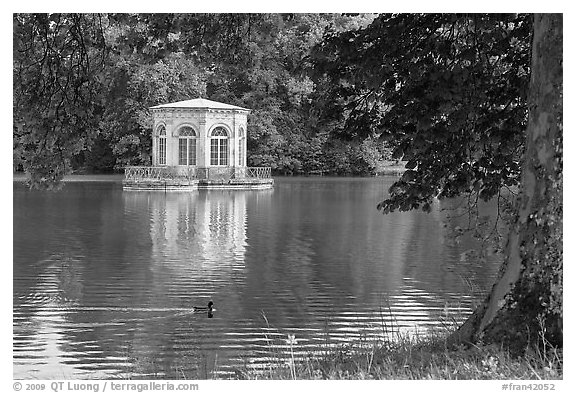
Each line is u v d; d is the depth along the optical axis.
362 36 10.51
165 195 43.19
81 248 21.89
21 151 13.31
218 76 57.97
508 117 10.63
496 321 7.18
